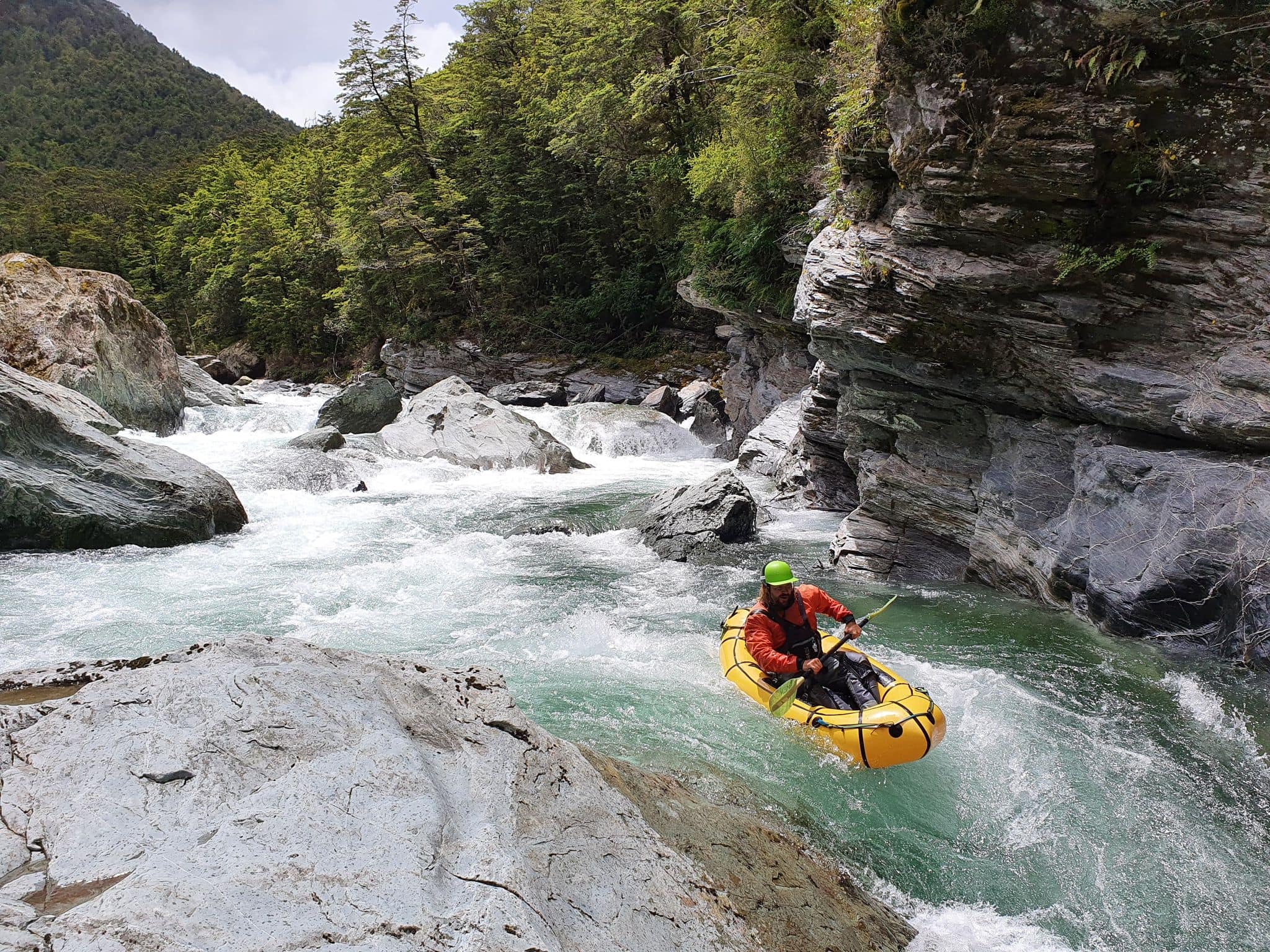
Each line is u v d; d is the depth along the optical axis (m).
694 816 4.27
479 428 17.95
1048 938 4.10
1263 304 6.63
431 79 39.03
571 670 7.06
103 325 17.88
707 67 21.22
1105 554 7.48
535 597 9.27
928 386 9.48
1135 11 6.53
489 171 33.34
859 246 8.86
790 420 16.33
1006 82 7.19
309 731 3.53
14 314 16.48
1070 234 7.34
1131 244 7.13
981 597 8.96
